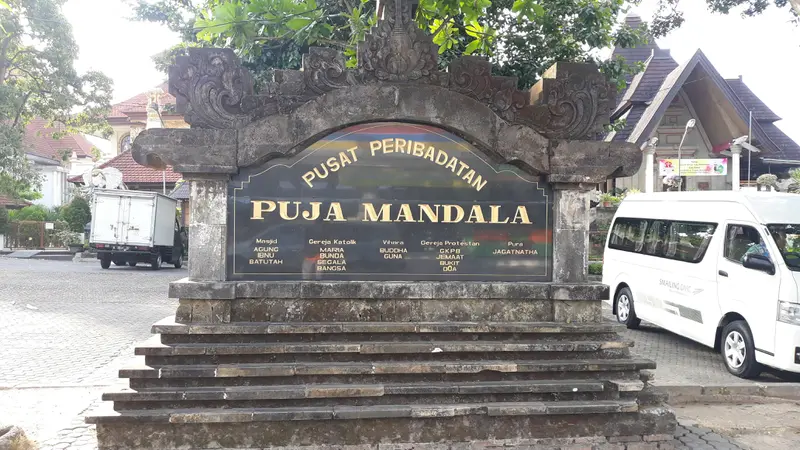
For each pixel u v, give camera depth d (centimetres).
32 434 488
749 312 693
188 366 432
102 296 1376
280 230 461
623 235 1051
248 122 454
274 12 533
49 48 2520
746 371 692
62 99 2577
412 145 469
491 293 470
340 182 465
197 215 453
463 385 447
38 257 2681
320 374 439
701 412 600
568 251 482
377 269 469
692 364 779
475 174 475
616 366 461
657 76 2098
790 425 557
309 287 454
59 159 4091
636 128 1906
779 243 690
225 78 453
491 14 966
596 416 456
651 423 461
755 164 2009
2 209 2997
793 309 636
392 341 458
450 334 464
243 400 428
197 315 448
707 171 1831
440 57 933
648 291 940
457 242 475
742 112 1838
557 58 1016
